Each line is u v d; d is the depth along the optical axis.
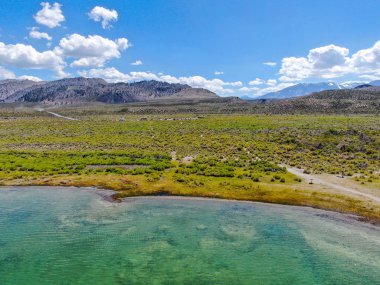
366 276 23.27
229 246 27.75
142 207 37.94
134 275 23.44
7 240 28.77
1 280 22.78
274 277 23.22
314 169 54.94
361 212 35.56
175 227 31.80
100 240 28.80
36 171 55.69
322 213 35.69
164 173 53.75
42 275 23.42
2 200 40.31
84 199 40.97
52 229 31.12
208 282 22.62
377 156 61.62
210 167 57.34
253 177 49.44
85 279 22.97
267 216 34.94
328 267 24.45
